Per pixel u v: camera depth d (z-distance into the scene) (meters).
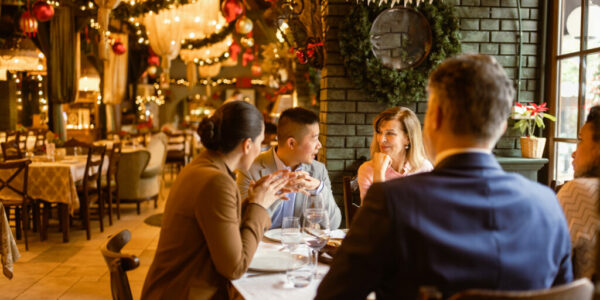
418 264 0.91
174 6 6.34
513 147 3.93
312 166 2.48
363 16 3.76
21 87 12.82
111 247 1.60
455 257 0.90
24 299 3.21
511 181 0.98
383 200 0.93
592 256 1.33
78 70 8.41
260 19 10.05
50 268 3.87
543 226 0.97
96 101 12.33
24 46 7.55
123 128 13.38
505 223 0.94
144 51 11.38
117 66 10.98
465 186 0.95
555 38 3.71
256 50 14.74
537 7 3.86
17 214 4.76
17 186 4.66
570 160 3.52
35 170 4.66
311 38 4.09
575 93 3.45
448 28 3.76
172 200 1.60
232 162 1.67
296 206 2.30
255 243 1.58
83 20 8.28
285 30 5.91
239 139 1.62
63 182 4.64
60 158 5.59
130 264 1.40
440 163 1.00
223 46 10.13
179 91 21.81
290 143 2.25
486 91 0.95
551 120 3.75
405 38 3.78
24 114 12.96
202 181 1.53
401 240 0.91
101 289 3.42
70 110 12.44
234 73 21.59
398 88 3.79
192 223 1.53
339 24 3.86
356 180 2.73
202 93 21.83
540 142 3.67
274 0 4.27
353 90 3.94
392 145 2.58
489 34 3.89
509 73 3.91
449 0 3.86
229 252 1.46
